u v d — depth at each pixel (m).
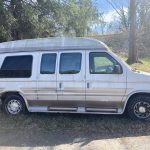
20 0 28.02
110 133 8.78
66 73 9.85
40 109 10.14
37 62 10.11
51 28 30.55
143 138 8.39
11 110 10.41
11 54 10.37
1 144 8.17
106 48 9.80
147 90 9.49
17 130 9.19
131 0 28.27
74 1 31.12
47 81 9.97
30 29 28.19
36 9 29.14
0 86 10.35
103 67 9.70
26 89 10.15
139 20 48.72
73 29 31.92
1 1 26.47
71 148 7.79
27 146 7.99
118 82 9.55
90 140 8.30
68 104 9.92
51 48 10.10
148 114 9.59
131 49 28.55
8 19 26.53
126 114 10.17
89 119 9.92
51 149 7.75
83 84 9.72
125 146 7.86
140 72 9.74
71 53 9.90
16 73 10.26
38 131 9.06
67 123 9.52
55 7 29.88
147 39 41.91
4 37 26.94
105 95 9.63
